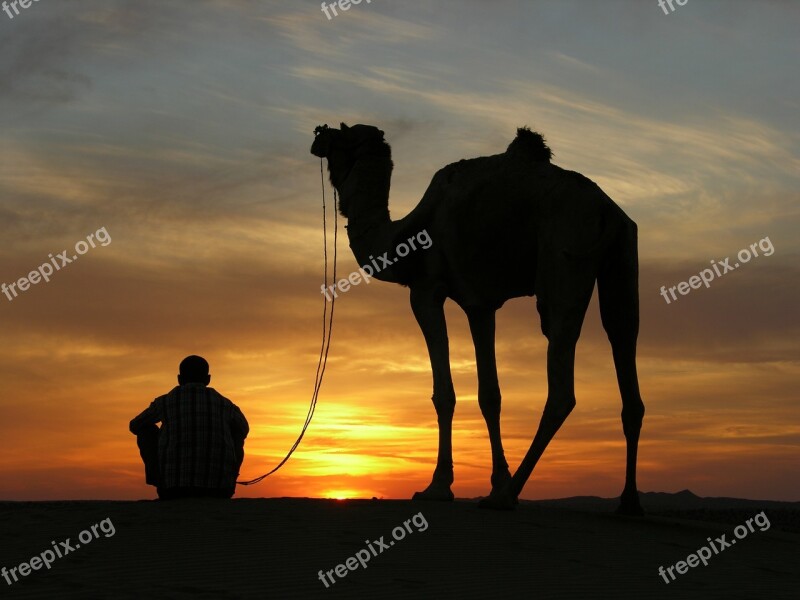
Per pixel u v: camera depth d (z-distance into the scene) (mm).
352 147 15500
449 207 13602
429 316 14000
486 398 13883
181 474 12078
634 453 13328
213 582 8062
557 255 12578
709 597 8578
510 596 8070
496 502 12344
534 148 13406
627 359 13289
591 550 10398
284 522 10594
